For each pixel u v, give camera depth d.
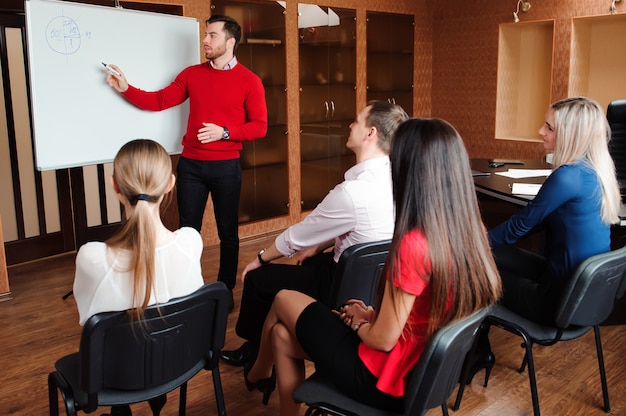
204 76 3.40
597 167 2.24
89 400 1.60
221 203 3.50
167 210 4.70
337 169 5.88
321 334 1.69
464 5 6.28
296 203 5.58
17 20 4.03
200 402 2.51
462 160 1.43
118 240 1.57
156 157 1.62
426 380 1.41
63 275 4.14
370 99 6.02
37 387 2.65
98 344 1.53
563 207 2.22
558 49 5.62
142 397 1.68
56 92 3.19
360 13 5.75
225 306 1.77
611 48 5.58
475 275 1.43
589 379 2.67
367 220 2.17
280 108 5.26
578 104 2.28
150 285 1.53
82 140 3.33
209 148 3.40
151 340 1.61
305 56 5.37
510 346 3.02
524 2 5.73
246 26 4.86
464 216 1.42
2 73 4.03
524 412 2.41
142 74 3.59
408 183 1.42
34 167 4.30
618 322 3.24
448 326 1.42
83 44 3.27
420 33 6.46
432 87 6.73
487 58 6.17
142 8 4.31
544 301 2.20
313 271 2.45
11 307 3.58
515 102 6.34
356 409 1.58
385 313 1.44
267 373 2.26
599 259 2.01
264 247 5.00
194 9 4.55
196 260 1.71
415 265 1.40
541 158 5.84
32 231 4.39
